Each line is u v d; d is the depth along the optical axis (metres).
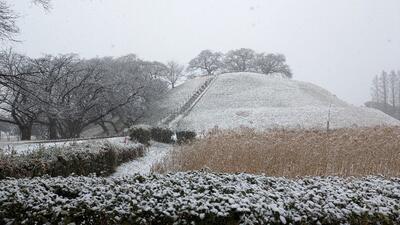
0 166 8.75
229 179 7.57
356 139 15.20
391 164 12.55
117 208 5.46
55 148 12.10
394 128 20.52
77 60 50.56
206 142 16.64
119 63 69.19
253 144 14.67
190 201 5.63
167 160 15.20
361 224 5.62
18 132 62.44
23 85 28.14
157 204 5.57
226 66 101.25
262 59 100.00
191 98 63.81
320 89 72.62
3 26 20.84
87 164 12.26
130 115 58.41
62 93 43.44
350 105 65.75
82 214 5.46
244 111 51.62
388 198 6.78
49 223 5.38
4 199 5.78
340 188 7.16
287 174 11.49
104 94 49.19
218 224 5.29
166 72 83.06
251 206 5.45
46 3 15.76
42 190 6.48
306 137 16.55
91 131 65.56
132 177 7.62
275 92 62.50
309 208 5.58
